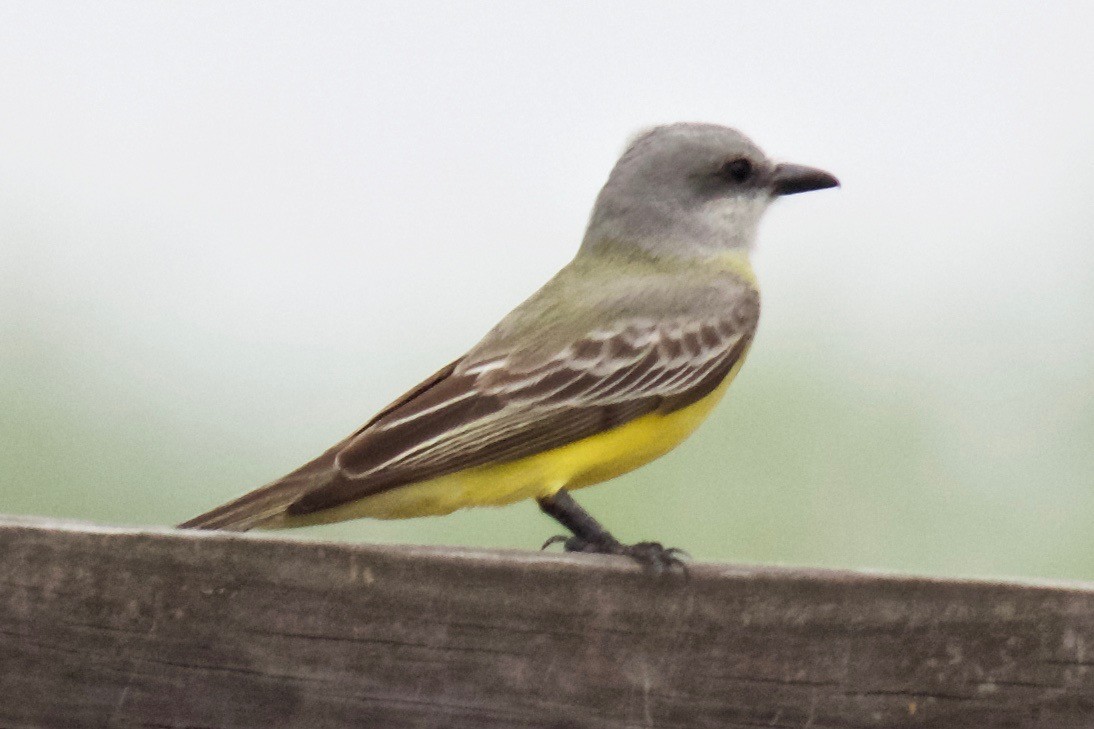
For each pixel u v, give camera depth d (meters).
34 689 8.47
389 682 8.59
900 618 8.77
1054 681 8.72
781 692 8.76
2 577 8.48
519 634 8.67
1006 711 8.73
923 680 8.75
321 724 8.52
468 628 8.63
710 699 8.74
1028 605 8.74
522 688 8.66
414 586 8.61
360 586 8.58
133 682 8.47
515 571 8.68
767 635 8.77
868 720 8.74
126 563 8.48
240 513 11.03
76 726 8.45
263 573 8.53
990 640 8.74
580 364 12.98
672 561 8.91
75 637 8.47
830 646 8.77
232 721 8.50
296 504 11.15
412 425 12.05
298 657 8.53
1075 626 8.73
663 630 8.76
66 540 8.48
